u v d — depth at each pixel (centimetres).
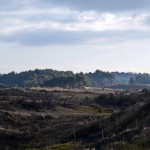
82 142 9150
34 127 13138
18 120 13850
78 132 10169
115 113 10462
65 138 10169
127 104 17600
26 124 13625
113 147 7075
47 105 17562
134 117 9206
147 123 8338
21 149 10400
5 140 11500
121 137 7638
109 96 19912
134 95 18712
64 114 15488
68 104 18275
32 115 14750
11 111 15438
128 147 6825
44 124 13512
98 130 9881
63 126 11250
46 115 14812
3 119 13725
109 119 10269
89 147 7888
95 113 15612
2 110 15125
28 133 11962
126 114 9750
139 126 8244
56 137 10562
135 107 9812
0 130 12144
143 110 9219
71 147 8494
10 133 12000
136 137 7262
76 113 15788
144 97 17412
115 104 18688
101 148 7438
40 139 10819
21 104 17388
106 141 7781
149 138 6975
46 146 9794
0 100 18462
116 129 9238
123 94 19675
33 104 17250
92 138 9419
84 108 17775
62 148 8544
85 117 13400
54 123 13288
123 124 9269
